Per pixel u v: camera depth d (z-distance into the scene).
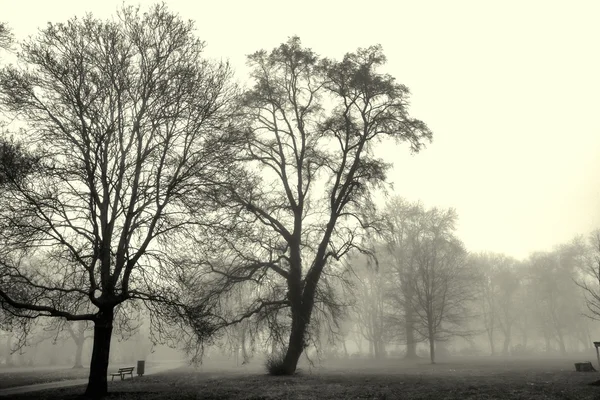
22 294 14.52
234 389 17.03
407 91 25.80
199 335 18.27
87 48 16.75
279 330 23.59
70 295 15.83
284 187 27.23
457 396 13.85
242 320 24.64
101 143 15.14
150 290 15.91
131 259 15.76
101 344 15.29
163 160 16.34
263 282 24.58
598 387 15.52
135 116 16.97
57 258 15.41
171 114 16.81
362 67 25.00
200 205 17.12
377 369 31.20
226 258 23.73
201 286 22.56
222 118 17.88
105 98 16.09
